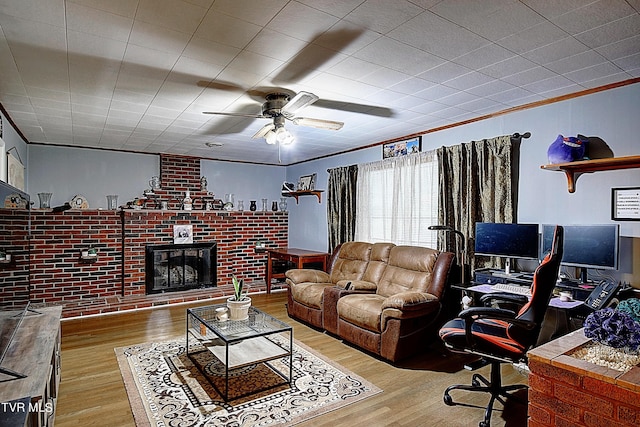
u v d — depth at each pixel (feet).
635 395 4.61
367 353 11.77
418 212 15.12
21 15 6.35
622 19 6.57
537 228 10.75
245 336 9.01
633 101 9.41
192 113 12.55
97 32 7.00
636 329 5.58
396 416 8.04
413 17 6.52
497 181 12.14
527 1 6.01
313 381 9.64
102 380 9.63
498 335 8.05
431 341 11.81
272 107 10.59
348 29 6.96
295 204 23.45
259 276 22.57
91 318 15.47
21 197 8.82
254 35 7.16
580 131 10.39
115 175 19.45
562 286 9.40
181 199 20.80
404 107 11.93
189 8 6.20
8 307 7.96
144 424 7.64
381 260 14.65
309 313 14.48
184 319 15.34
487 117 12.76
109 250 18.24
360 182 18.02
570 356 5.57
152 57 8.13
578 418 5.16
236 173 23.07
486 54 8.04
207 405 8.39
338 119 13.29
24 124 13.97
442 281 12.05
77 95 10.61
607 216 9.87
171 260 19.81
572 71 8.96
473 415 8.10
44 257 16.85
